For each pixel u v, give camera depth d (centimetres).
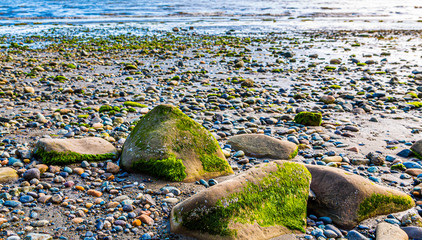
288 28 2950
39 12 4075
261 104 882
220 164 481
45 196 399
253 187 362
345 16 4162
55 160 483
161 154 466
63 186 432
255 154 548
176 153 471
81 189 425
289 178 384
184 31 2716
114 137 614
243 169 503
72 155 495
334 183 390
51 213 371
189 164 466
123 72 1273
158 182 445
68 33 2517
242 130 651
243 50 1833
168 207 387
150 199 400
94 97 916
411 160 534
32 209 374
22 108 803
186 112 791
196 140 491
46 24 3116
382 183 457
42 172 461
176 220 340
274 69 1336
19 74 1195
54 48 1823
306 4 5688
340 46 1991
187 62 1495
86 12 4209
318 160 538
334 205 377
